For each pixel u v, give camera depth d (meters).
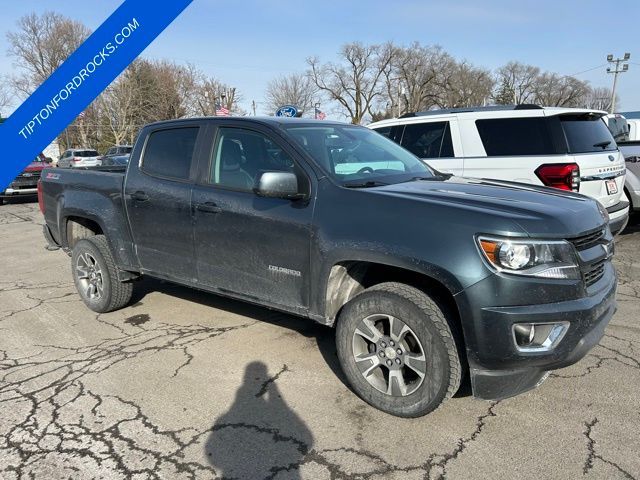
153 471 2.63
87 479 2.57
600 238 3.02
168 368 3.77
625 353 3.86
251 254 3.60
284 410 3.18
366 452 2.75
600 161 5.93
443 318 2.78
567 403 3.18
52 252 8.26
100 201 4.72
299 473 2.59
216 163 3.90
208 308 5.07
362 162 3.72
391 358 3.02
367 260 2.97
